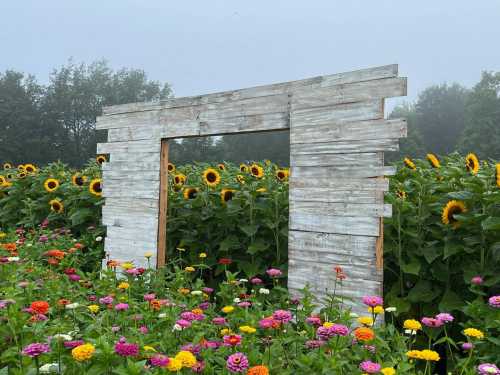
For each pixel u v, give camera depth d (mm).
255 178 5676
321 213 4086
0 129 42906
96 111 48719
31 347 2027
